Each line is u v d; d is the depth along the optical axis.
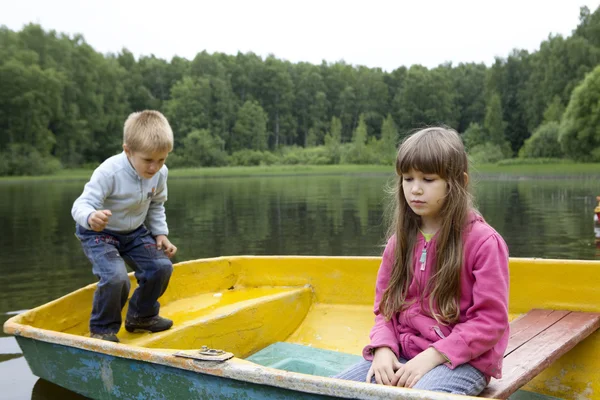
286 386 1.75
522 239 8.58
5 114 55.75
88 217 2.74
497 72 79.75
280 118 89.31
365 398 1.61
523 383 1.96
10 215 13.94
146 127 2.84
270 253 7.62
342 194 21.44
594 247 7.70
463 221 1.87
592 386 2.57
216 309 3.35
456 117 88.69
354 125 92.50
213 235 9.55
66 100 63.25
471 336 1.76
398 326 2.00
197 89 79.31
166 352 2.09
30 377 3.08
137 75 82.44
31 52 60.41
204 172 63.12
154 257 3.04
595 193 19.95
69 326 3.05
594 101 46.50
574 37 68.00
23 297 5.05
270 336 3.37
